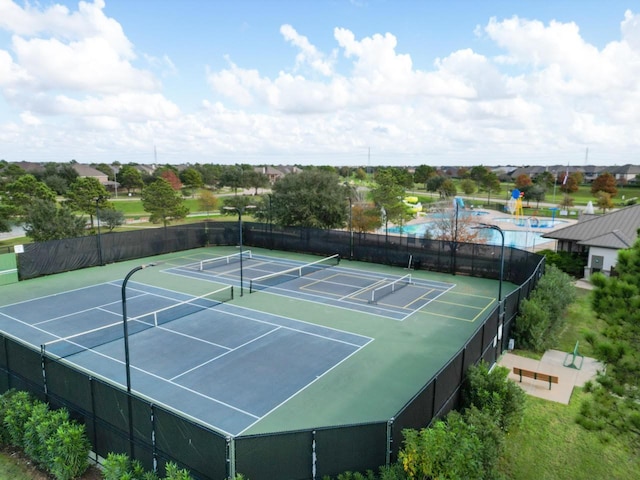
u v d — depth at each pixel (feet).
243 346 65.82
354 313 82.17
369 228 173.68
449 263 117.19
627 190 404.77
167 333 70.95
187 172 408.67
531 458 40.65
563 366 61.87
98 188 204.85
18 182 165.48
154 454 34.78
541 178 419.54
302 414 47.24
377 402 49.90
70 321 77.15
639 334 30.04
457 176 594.65
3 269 102.89
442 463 30.40
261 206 180.55
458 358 45.16
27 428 39.68
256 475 31.32
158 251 139.64
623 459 40.52
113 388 36.76
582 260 113.70
